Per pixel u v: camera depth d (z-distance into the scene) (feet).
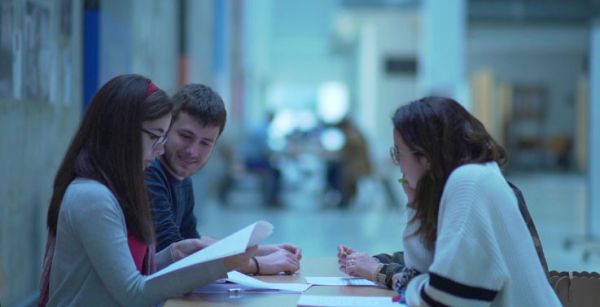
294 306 7.45
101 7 15.46
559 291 8.45
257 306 7.45
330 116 88.22
